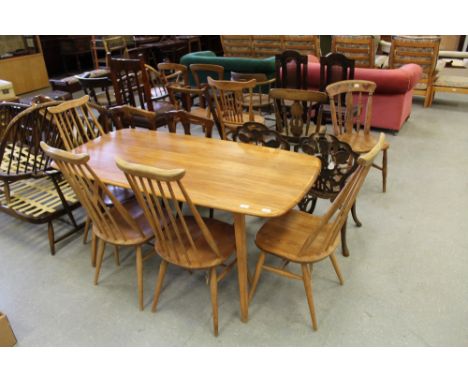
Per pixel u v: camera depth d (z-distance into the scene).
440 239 2.48
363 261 2.32
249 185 1.77
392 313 1.95
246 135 2.37
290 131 3.21
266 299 2.08
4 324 1.80
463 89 4.76
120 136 2.48
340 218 1.74
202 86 4.01
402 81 3.77
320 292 2.10
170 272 2.31
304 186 1.75
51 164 2.33
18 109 2.64
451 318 1.91
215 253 1.78
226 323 1.94
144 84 3.52
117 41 5.89
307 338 1.84
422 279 2.16
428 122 4.54
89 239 2.64
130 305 2.08
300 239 1.88
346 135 3.02
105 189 1.75
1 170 2.57
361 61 4.71
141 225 2.05
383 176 3.00
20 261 2.44
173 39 7.25
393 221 2.69
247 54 5.89
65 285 2.23
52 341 1.88
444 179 3.23
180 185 1.47
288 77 4.21
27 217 2.40
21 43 6.33
